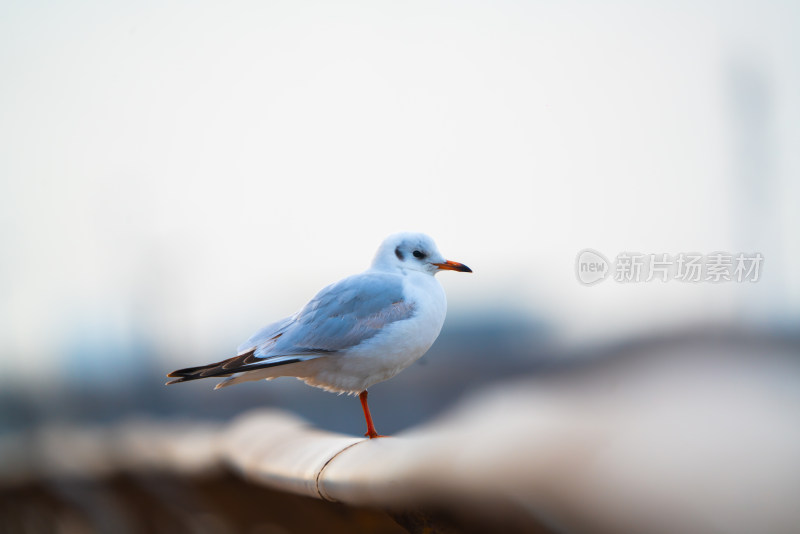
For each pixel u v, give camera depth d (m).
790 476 2.05
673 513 2.19
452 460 3.54
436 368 7.10
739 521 2.06
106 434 6.94
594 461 2.56
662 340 2.77
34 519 6.92
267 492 6.73
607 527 2.38
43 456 6.92
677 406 2.43
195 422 7.02
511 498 2.88
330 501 6.59
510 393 3.28
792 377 2.38
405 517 4.46
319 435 6.77
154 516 6.90
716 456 2.19
